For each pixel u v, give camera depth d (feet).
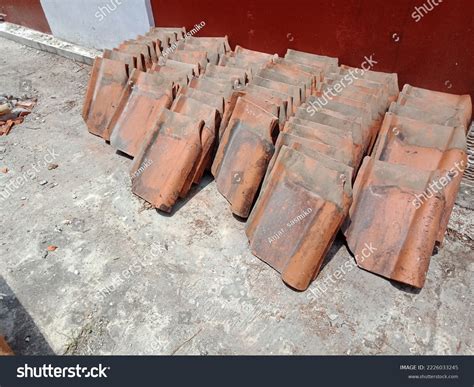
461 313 9.62
